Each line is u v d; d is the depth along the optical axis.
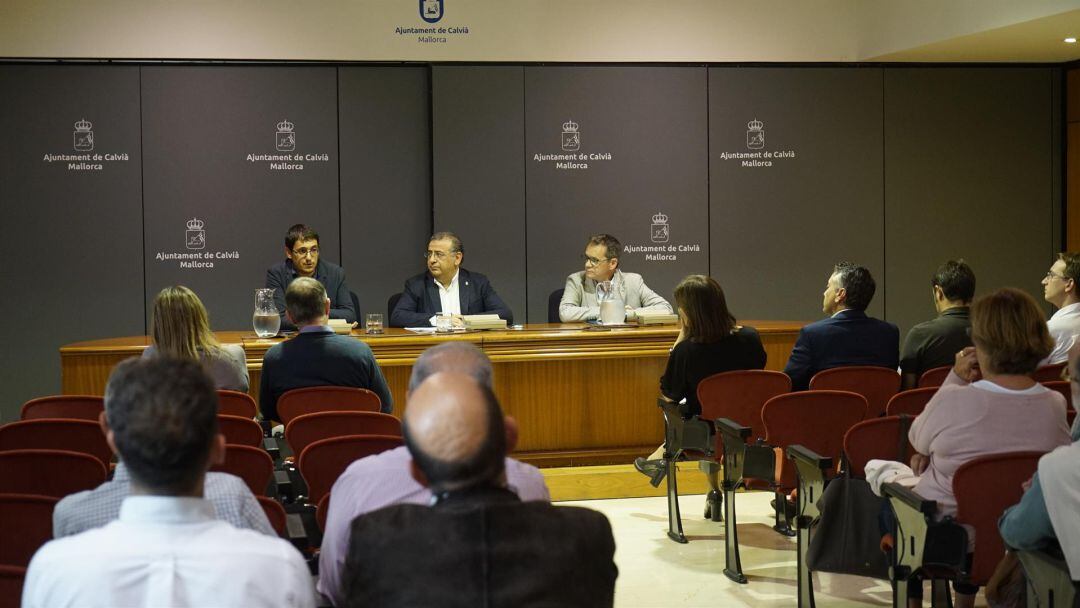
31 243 7.04
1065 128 8.03
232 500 1.92
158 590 1.46
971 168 7.96
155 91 7.13
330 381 4.06
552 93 7.50
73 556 1.45
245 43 7.22
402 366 5.25
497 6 7.44
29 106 6.99
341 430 3.24
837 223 7.85
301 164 7.32
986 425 2.70
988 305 2.71
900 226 7.91
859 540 3.08
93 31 7.05
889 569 2.99
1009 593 2.57
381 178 7.43
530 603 1.45
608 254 6.34
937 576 2.71
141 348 5.16
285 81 7.27
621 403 5.53
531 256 7.53
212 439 1.55
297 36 7.27
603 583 1.54
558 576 1.48
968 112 7.94
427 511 1.49
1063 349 4.34
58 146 7.04
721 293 4.41
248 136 7.25
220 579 1.48
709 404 4.13
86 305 7.11
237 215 7.26
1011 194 8.02
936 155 7.94
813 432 3.68
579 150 7.55
